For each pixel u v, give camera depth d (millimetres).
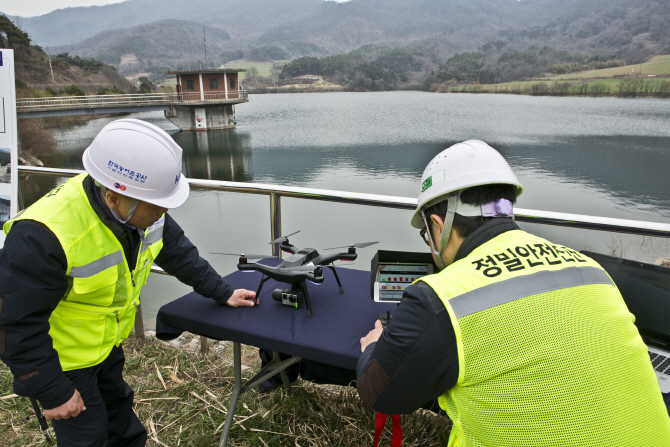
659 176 44000
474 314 744
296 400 1992
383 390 839
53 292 1098
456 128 75000
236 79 57688
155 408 2041
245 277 1798
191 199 11875
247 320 1436
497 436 749
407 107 105000
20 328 1065
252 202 11625
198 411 2008
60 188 1210
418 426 1785
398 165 50156
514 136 67438
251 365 2391
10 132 2820
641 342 797
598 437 693
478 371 741
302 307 1530
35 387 1106
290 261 1514
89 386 1318
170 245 1467
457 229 905
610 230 1572
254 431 1858
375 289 1435
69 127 70500
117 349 1480
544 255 818
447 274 816
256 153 56125
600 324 745
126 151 1120
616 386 714
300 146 61750
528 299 745
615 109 96062
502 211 869
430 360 764
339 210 11953
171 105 57469
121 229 1217
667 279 1316
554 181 42250
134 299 1408
